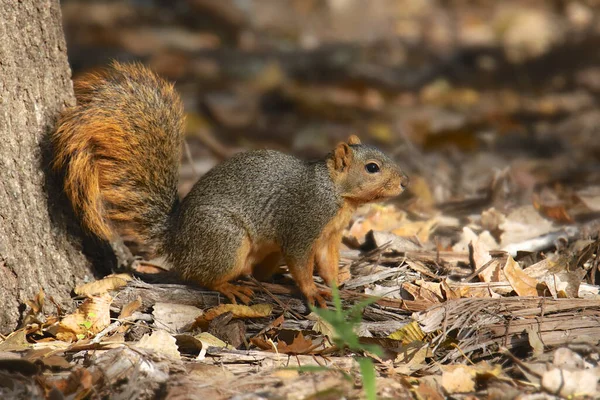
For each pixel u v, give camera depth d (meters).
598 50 25.73
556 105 21.56
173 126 10.19
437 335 9.08
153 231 10.27
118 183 10.02
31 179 9.43
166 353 8.51
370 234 11.53
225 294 10.05
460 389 7.89
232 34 29.31
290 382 7.79
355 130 20.59
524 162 16.86
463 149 18.20
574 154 17.48
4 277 9.34
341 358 8.51
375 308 9.60
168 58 24.75
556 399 7.63
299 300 10.01
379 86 23.95
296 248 10.05
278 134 20.42
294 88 23.09
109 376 7.97
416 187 14.18
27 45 9.30
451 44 28.47
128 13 30.36
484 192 14.60
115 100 9.77
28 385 7.84
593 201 13.46
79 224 9.92
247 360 8.59
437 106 22.47
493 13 32.19
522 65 25.67
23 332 9.03
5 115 9.18
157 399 7.77
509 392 7.68
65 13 29.97
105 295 9.51
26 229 9.44
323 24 30.95
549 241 11.17
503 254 10.84
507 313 9.20
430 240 11.95
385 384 7.84
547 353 8.41
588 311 9.18
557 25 29.64
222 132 20.55
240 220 10.01
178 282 10.50
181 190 15.50
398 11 32.09
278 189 10.09
